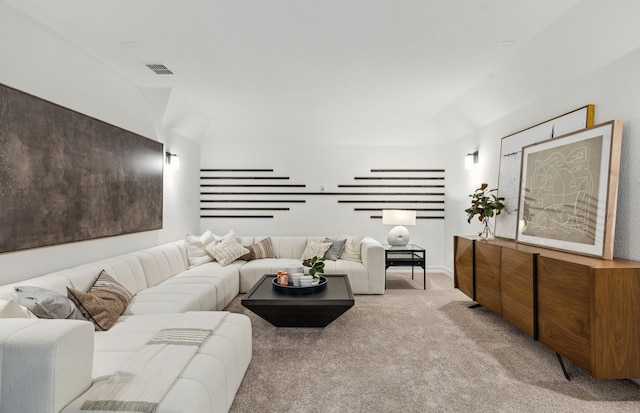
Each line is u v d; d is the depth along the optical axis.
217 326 2.21
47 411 1.31
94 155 3.10
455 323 3.39
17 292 2.01
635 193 2.31
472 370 2.43
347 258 4.93
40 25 2.54
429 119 5.55
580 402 2.03
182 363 1.68
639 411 1.94
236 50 3.06
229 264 4.61
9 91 2.24
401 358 2.62
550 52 2.83
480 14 2.47
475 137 4.78
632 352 2.03
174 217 4.91
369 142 5.96
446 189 5.91
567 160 2.77
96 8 2.36
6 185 2.22
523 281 2.76
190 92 4.23
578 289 2.15
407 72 3.59
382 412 1.94
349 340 2.97
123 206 3.55
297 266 3.68
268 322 3.43
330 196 6.03
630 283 2.03
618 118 2.43
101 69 3.27
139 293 3.09
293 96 4.41
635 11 2.12
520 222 3.36
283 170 6.02
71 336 1.41
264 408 1.98
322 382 2.27
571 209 2.68
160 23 2.58
